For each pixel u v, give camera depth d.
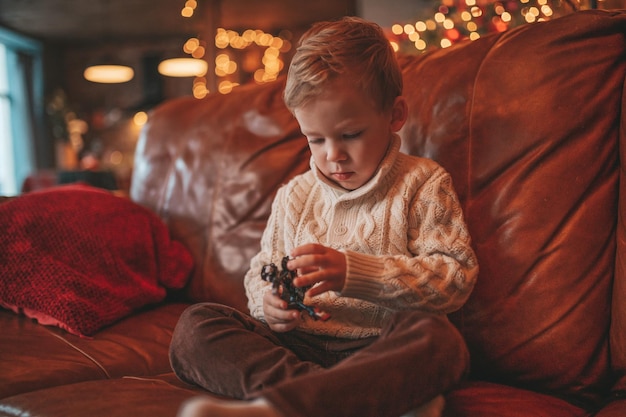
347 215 1.02
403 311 0.79
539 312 0.97
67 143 7.04
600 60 1.00
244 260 1.37
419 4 4.99
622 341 0.91
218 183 1.47
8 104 7.88
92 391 0.86
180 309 1.38
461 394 0.88
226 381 0.82
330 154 0.92
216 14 4.47
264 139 1.44
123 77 6.43
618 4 1.44
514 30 1.12
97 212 1.39
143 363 1.09
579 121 0.99
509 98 1.04
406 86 1.19
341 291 0.85
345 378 0.65
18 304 1.22
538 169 1.01
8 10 6.80
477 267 0.93
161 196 1.59
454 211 0.97
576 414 0.86
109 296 1.26
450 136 1.09
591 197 0.98
